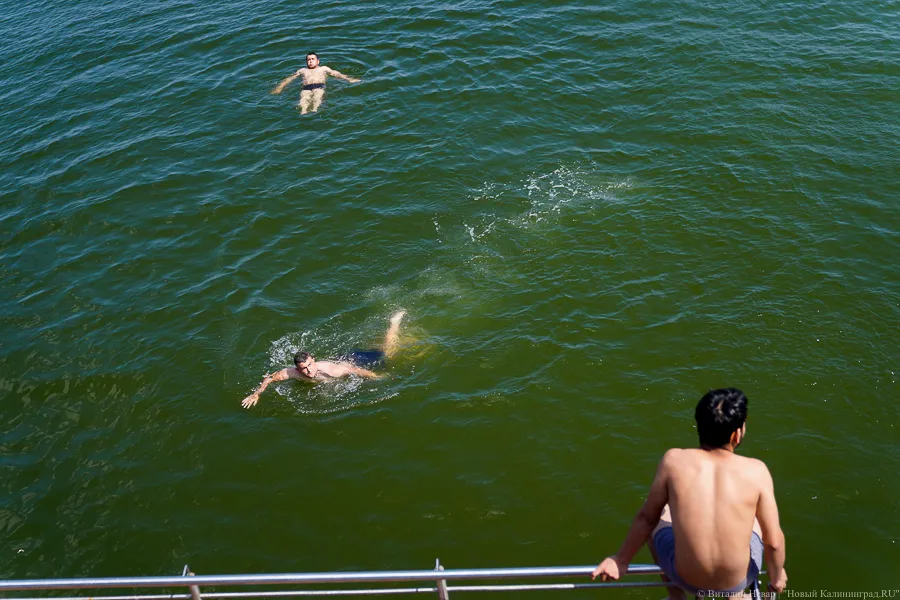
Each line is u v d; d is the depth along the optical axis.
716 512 4.27
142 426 10.49
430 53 19.08
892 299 11.58
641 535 4.62
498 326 11.66
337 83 18.16
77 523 9.24
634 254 12.82
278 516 9.20
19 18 22.39
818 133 15.48
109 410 10.76
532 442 9.89
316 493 9.46
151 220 14.41
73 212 14.74
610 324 11.51
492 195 14.46
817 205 13.59
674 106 16.59
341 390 10.80
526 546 8.68
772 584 4.51
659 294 11.97
